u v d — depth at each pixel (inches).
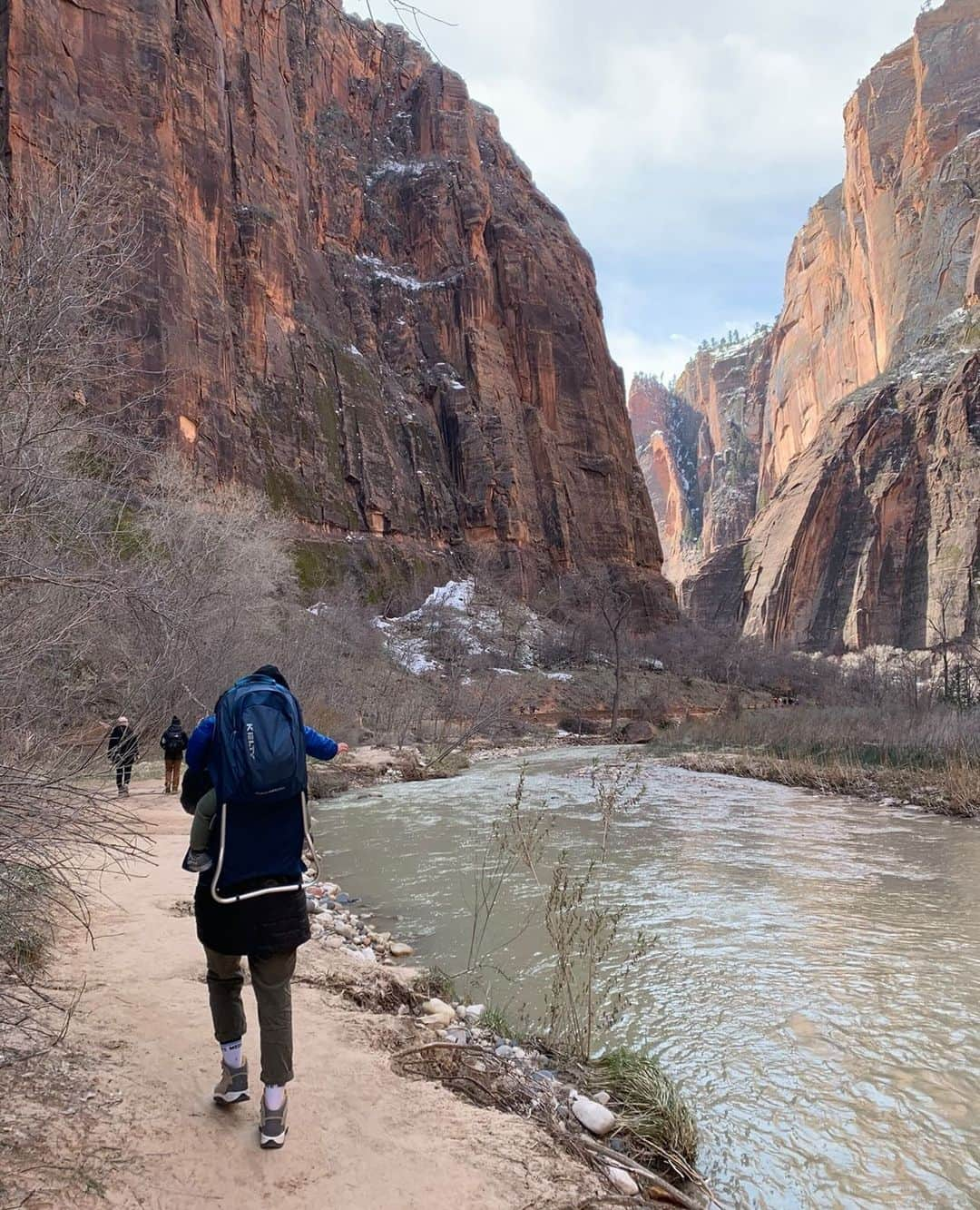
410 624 2018.9
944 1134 155.0
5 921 143.2
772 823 534.9
